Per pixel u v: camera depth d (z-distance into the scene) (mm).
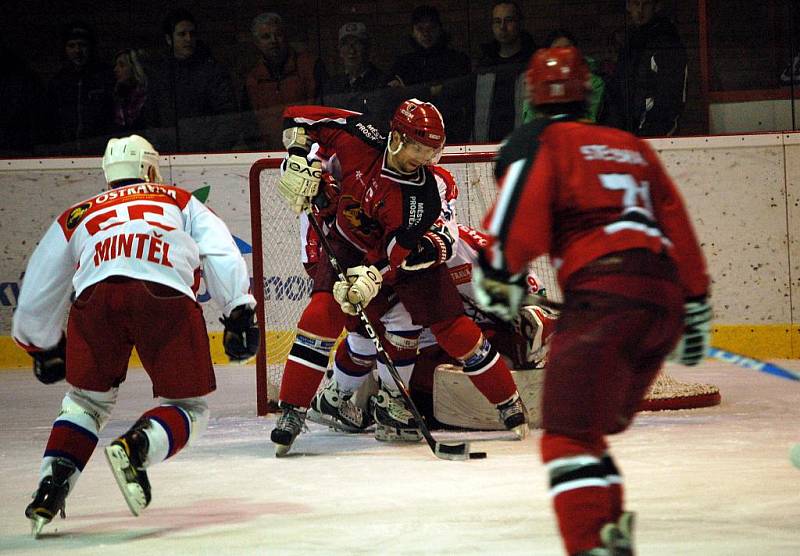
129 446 11109
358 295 15500
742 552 9984
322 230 17156
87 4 28891
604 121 27891
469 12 28047
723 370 25141
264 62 28656
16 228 28578
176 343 11914
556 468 8148
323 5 28438
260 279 21188
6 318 28719
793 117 27500
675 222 8961
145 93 28891
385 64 28453
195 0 28719
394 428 17359
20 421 20672
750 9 27484
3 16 28875
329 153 16703
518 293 8438
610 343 8156
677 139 27141
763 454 15117
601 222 8484
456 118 28344
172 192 12562
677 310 8523
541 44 27984
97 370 11906
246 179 28109
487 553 10156
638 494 12641
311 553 10367
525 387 18141
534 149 8602
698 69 27734
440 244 16234
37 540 11359
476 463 15070
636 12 27641
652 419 18672
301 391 16266
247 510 12492
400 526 11352
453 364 18688
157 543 11016
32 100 28922
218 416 20891
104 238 11930
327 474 14664
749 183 26953
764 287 26984
